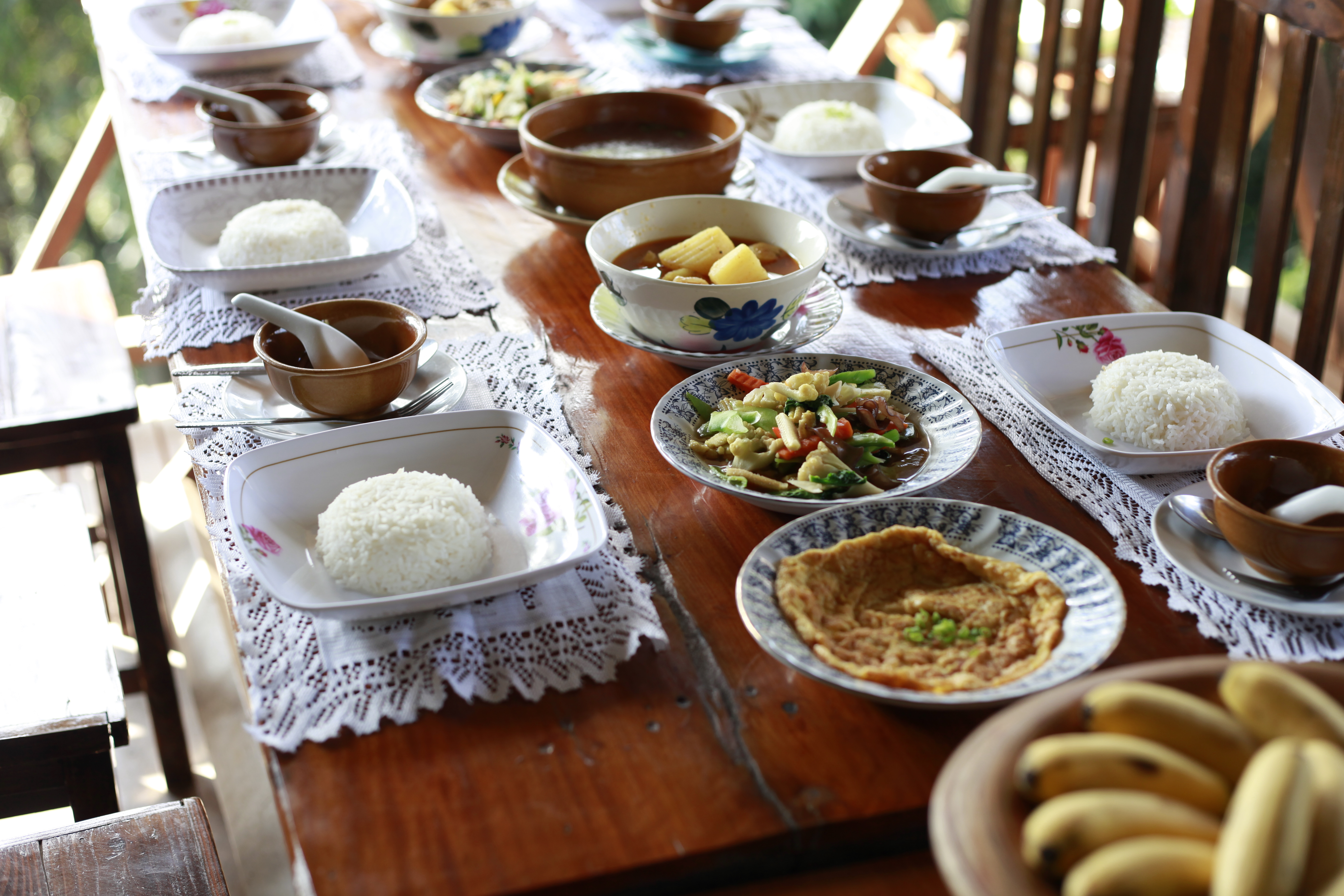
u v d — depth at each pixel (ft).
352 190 4.72
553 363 3.73
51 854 3.46
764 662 2.46
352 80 6.50
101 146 8.38
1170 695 1.56
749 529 2.89
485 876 1.98
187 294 4.16
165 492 7.97
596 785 2.16
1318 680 1.64
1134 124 5.91
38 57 16.78
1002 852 1.42
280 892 5.37
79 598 4.42
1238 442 2.98
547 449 2.87
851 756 2.21
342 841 2.05
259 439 3.22
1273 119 6.01
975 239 4.54
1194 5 5.27
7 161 17.35
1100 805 1.39
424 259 4.44
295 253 4.03
